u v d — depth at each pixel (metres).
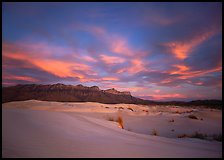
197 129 22.44
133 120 25.80
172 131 20.00
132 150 5.81
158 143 7.66
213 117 32.91
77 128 8.16
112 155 5.13
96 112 30.47
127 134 9.05
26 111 8.91
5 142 5.03
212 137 14.88
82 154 4.96
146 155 5.45
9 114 7.44
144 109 56.44
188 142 9.54
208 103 105.75
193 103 110.88
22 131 6.13
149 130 19.36
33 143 5.30
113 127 10.34
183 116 32.16
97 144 6.08
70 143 5.80
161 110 56.59
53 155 4.65
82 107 37.72
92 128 8.80
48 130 6.86
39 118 8.07
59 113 10.21
